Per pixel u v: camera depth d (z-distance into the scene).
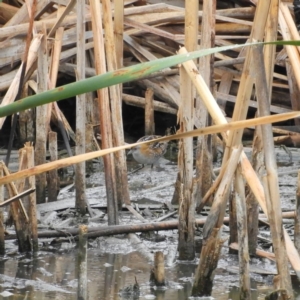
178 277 8.65
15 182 9.68
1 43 15.68
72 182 13.57
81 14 11.33
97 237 10.11
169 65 5.43
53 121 15.74
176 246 9.91
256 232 9.26
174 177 14.37
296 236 8.27
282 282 6.78
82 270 7.48
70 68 16.61
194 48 9.04
